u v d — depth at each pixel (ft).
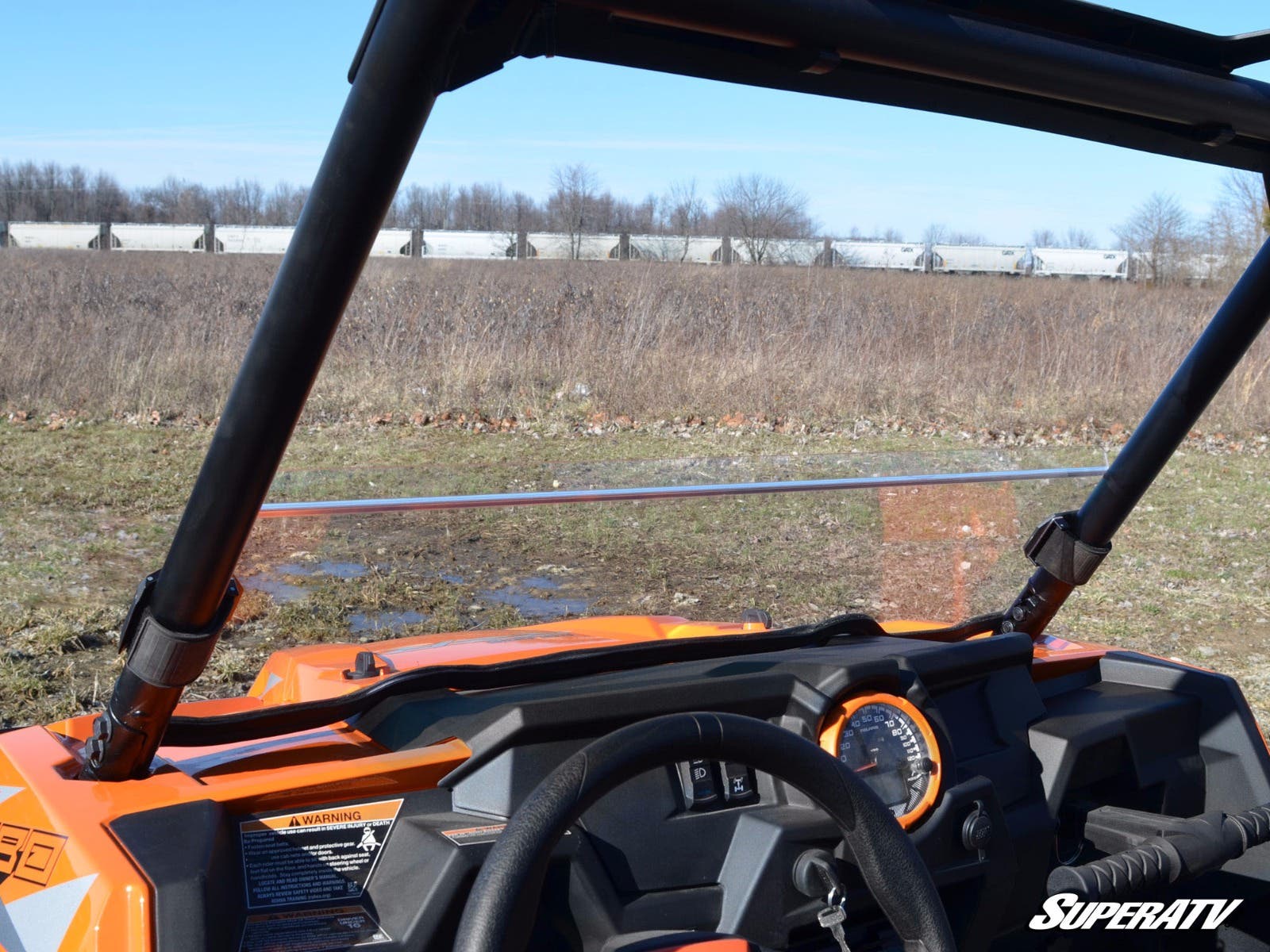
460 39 2.88
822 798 3.56
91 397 35.58
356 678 5.20
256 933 3.73
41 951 3.48
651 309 37.55
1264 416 38.34
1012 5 3.66
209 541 3.09
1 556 18.80
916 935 3.58
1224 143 4.50
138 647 3.38
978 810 4.75
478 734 4.18
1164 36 3.94
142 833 3.61
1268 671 16.43
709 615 5.80
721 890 4.20
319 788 3.96
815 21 3.23
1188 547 22.75
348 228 2.65
